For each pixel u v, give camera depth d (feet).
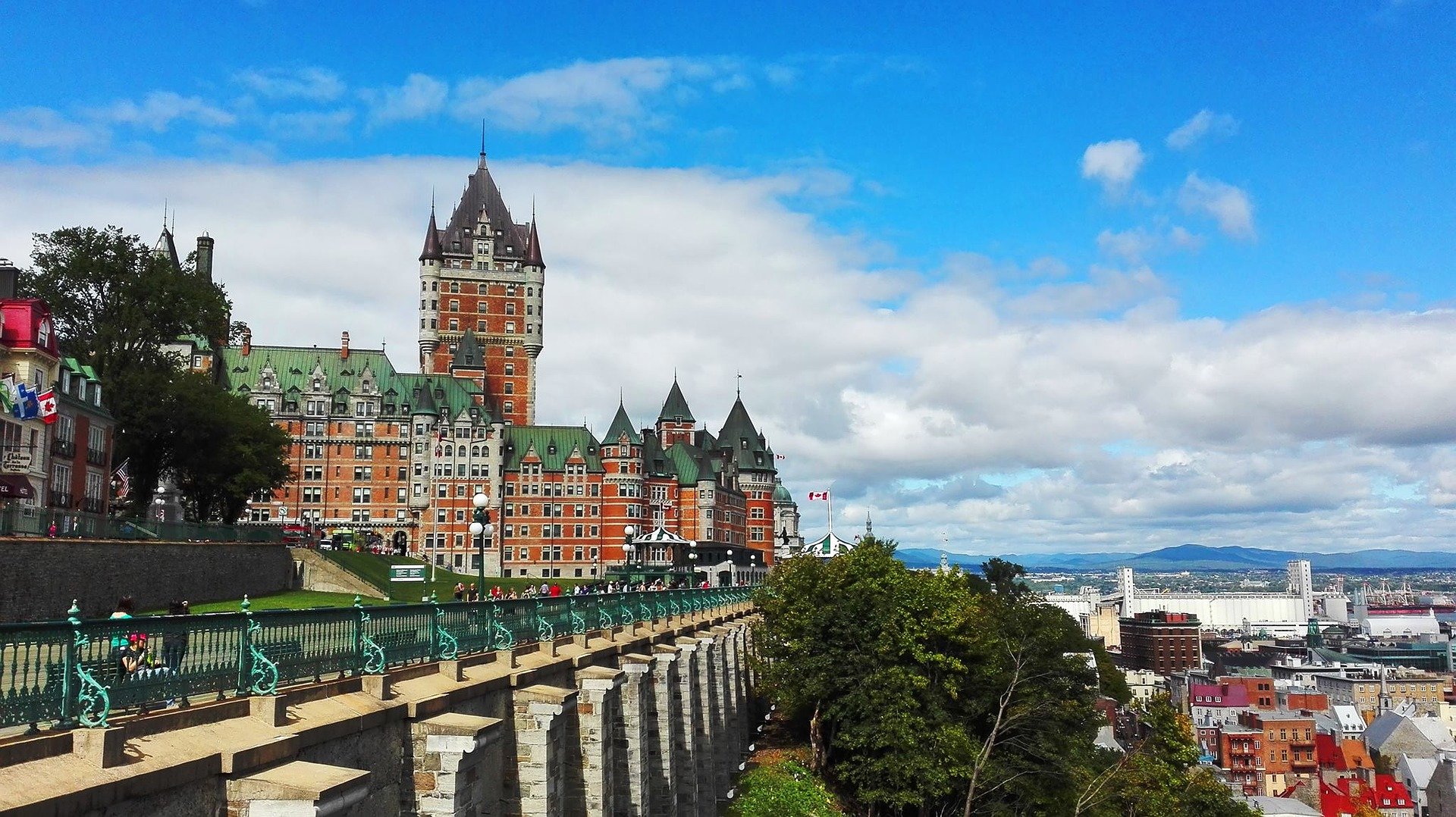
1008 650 207.21
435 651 80.28
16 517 143.74
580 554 653.30
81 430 247.29
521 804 86.02
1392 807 617.21
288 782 49.57
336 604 208.23
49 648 43.42
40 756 41.32
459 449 636.07
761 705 264.52
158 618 49.70
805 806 150.30
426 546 629.51
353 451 632.38
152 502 276.00
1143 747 235.20
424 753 67.36
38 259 287.07
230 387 615.16
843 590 215.72
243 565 224.33
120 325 289.74
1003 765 195.93
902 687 194.08
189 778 46.83
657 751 139.54
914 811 205.77
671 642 159.63
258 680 56.75
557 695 87.35
